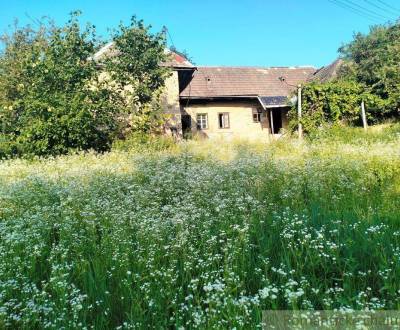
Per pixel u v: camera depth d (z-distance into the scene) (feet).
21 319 11.20
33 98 60.49
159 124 75.51
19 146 54.75
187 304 12.39
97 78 69.41
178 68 87.66
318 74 105.60
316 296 11.93
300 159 35.83
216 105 96.22
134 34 72.38
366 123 71.56
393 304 10.83
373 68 78.79
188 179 27.27
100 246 17.15
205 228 17.40
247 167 30.40
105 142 62.75
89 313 12.18
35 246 15.25
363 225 16.99
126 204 21.93
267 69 109.60
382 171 28.45
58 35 65.82
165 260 15.15
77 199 23.57
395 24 87.35
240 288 12.74
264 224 18.43
